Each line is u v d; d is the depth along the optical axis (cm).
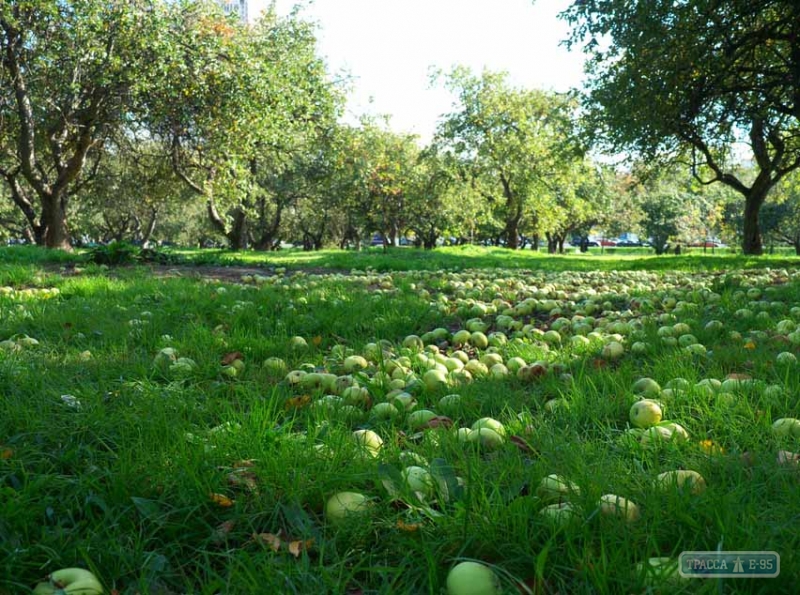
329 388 372
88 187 2916
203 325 575
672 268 1603
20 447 259
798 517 186
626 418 319
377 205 4997
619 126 1889
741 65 1847
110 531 203
